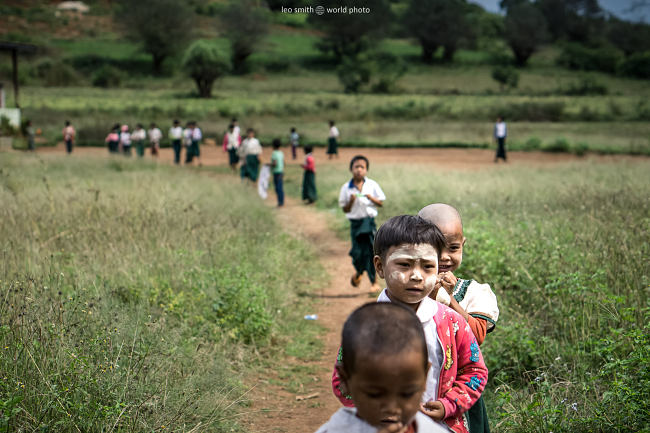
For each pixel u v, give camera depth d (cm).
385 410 158
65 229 805
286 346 618
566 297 550
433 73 10300
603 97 7356
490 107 5469
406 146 3381
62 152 2973
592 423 368
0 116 2898
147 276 656
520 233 788
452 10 11244
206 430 409
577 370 448
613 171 1778
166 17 9044
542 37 11462
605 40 14188
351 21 10619
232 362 541
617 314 490
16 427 341
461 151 3177
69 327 450
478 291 282
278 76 9562
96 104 5472
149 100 6306
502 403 405
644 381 377
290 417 465
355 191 792
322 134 3878
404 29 11562
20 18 10975
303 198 1588
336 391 225
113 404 391
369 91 7888
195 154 2495
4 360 396
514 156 2934
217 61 6950
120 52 10000
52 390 365
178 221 902
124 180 1499
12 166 1700
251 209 1252
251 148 1770
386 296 242
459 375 239
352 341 159
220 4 13188
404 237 225
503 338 515
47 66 8019
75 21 11412
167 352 481
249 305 619
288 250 984
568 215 928
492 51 12538
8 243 695
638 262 595
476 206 1130
